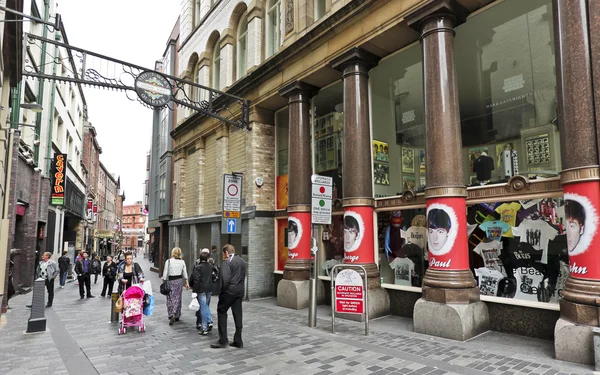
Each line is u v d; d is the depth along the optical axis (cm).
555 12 591
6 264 1091
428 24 751
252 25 1343
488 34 812
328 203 791
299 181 1076
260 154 1275
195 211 1702
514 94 770
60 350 633
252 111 1284
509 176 758
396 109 966
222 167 1445
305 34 1010
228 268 636
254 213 1218
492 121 802
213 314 949
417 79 934
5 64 1005
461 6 751
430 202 714
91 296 1414
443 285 670
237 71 1466
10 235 1331
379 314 847
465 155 840
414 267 848
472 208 759
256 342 661
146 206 4531
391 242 898
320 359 555
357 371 501
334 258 1043
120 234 7250
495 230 723
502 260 707
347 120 917
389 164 956
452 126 712
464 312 645
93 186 4719
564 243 631
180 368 529
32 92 1620
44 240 1927
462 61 862
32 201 1717
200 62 1741
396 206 874
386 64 955
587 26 555
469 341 631
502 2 741
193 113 1683
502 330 684
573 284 531
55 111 2202
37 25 1758
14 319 966
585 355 498
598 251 511
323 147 1119
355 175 890
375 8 847
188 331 766
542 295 649
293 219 1067
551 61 716
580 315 512
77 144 3153
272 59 1139
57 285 1948
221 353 597
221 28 1570
